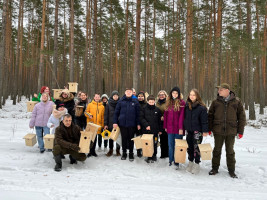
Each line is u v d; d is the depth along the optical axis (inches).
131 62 1272.1
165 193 119.6
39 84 592.1
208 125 172.7
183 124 177.9
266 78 823.1
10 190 110.3
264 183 148.2
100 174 154.5
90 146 178.2
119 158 200.1
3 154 191.6
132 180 144.4
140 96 219.3
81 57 1343.5
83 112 212.7
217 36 484.4
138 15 456.8
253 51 451.2
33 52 960.9
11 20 834.2
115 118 198.5
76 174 151.1
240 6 642.2
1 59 547.5
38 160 179.8
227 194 122.8
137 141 184.9
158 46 1034.1
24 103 776.3
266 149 276.4
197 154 169.0
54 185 123.1
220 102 167.8
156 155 217.6
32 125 205.3
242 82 896.9
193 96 170.6
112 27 884.6
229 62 1166.3
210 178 156.9
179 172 168.4
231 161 162.4
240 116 166.6
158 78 1496.1
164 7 666.2
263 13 550.0
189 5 472.1
